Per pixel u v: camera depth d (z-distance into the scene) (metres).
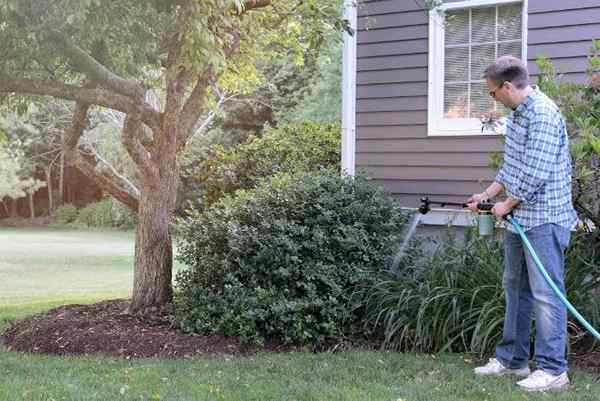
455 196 6.38
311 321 5.14
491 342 4.63
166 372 4.31
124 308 6.35
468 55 6.51
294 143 9.77
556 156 3.73
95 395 3.75
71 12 4.39
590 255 4.91
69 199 33.09
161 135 5.97
